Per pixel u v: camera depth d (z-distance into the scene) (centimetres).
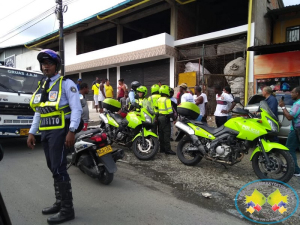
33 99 296
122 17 1538
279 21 1248
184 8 1349
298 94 445
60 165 283
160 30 1730
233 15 1526
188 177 447
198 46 1288
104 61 1527
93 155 403
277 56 958
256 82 1012
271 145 404
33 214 301
